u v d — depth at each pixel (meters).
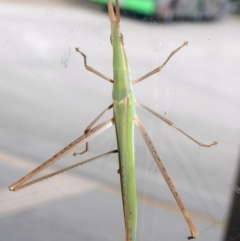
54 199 0.26
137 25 0.25
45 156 0.26
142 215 0.25
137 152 0.26
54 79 0.27
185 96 0.25
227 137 0.25
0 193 0.26
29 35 0.27
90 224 0.25
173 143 0.25
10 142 0.27
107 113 0.26
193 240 0.24
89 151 0.26
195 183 0.25
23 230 0.25
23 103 0.28
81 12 0.26
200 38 0.25
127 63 0.24
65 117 0.27
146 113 0.25
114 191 0.26
